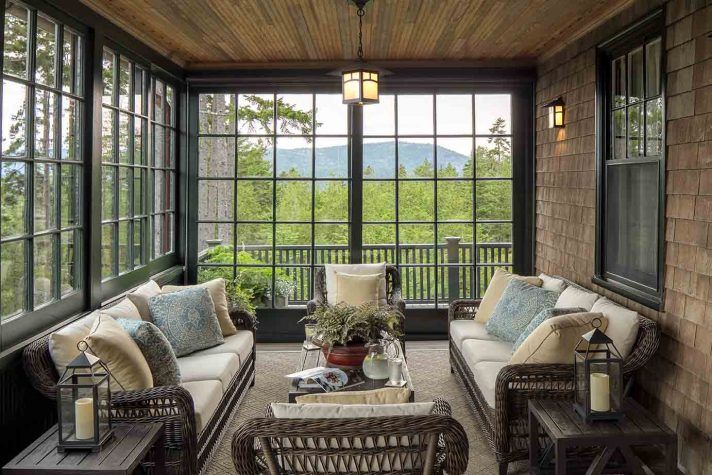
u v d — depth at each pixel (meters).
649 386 3.34
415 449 1.96
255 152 5.84
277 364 5.11
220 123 5.81
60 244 3.31
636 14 3.57
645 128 3.59
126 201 4.40
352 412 1.97
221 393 3.27
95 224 3.66
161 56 4.99
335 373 3.29
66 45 3.41
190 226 5.83
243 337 4.23
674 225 3.11
